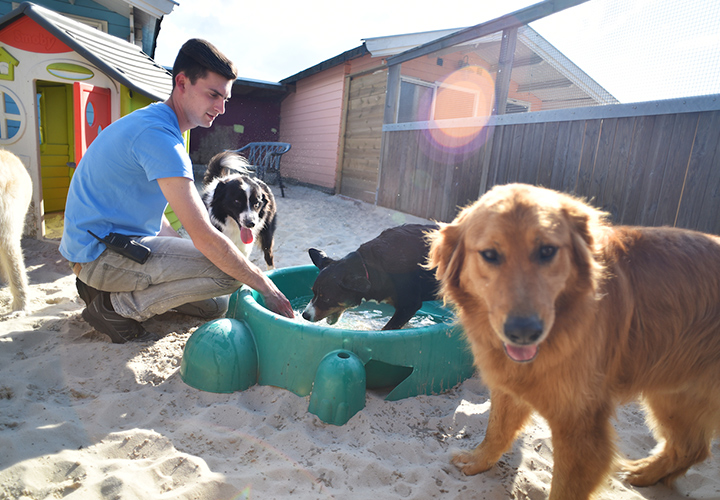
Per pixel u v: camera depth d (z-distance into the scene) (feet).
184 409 8.38
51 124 23.99
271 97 53.26
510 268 5.27
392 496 6.49
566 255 5.44
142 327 10.87
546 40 20.54
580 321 5.58
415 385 9.05
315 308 12.21
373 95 34.99
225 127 51.52
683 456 7.22
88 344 10.28
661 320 6.20
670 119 14.12
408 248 12.67
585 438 5.78
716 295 6.09
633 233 6.59
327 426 8.04
